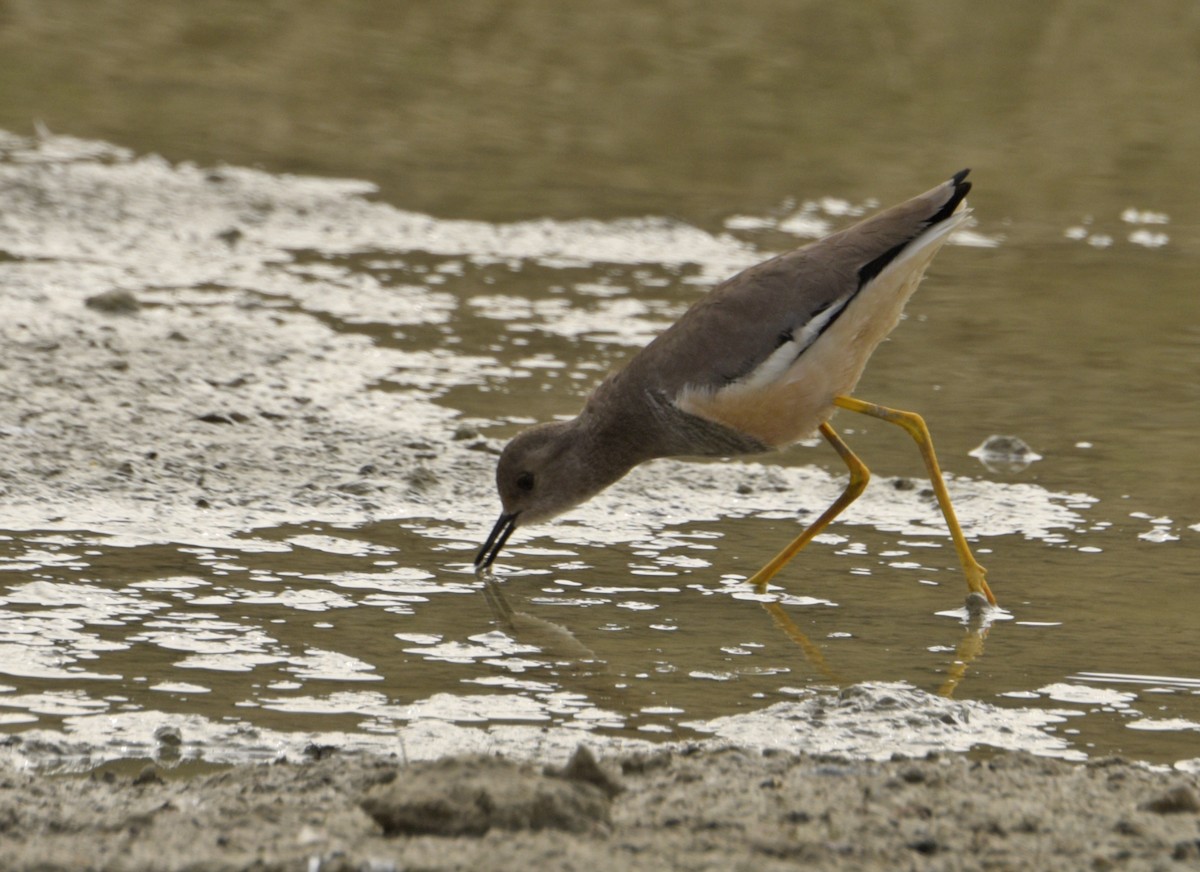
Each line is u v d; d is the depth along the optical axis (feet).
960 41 102.12
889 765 26.43
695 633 33.91
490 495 42.50
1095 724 29.48
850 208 73.56
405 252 66.69
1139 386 52.49
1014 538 40.14
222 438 44.65
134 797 24.67
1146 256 68.13
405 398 49.39
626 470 38.65
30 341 51.06
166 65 91.71
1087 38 103.19
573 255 66.95
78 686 30.07
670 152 81.46
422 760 26.71
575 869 21.52
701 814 23.77
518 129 84.38
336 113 85.46
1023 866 22.27
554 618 34.60
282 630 33.24
